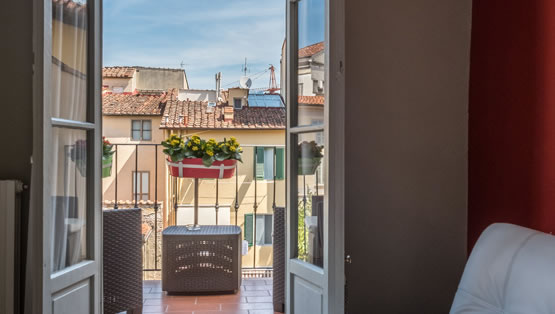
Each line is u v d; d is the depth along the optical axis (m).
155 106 14.29
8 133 2.00
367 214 2.09
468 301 1.38
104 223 2.46
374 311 2.10
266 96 14.96
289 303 2.08
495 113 1.90
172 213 11.98
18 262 1.93
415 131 2.11
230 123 12.62
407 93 2.10
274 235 2.90
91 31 2.05
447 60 2.12
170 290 3.16
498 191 1.88
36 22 1.68
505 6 1.84
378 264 2.10
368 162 2.08
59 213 1.87
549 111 1.59
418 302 2.12
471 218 2.09
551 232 1.57
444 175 2.12
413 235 2.11
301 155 2.05
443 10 2.12
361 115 2.08
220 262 3.20
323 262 1.81
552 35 1.58
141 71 18.11
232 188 12.54
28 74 2.00
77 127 1.93
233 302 3.08
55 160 1.83
